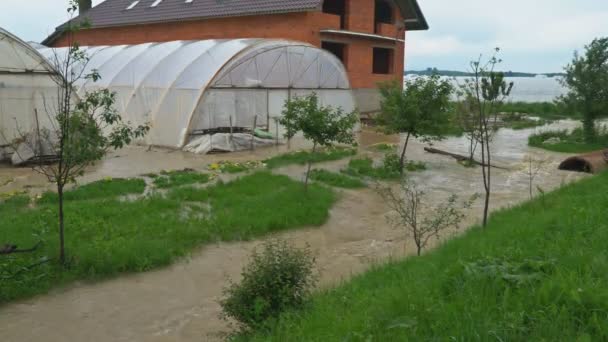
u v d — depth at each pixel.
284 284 5.70
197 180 13.75
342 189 13.63
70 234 8.91
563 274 4.62
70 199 11.48
